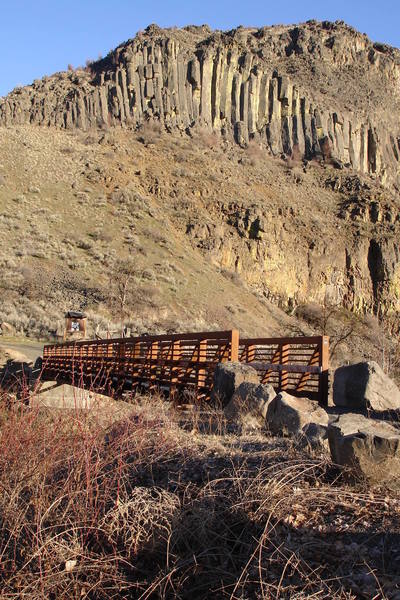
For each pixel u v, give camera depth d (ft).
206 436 21.88
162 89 345.10
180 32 422.82
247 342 38.32
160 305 160.76
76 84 367.45
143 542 14.97
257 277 233.76
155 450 19.30
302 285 241.14
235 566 13.71
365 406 28.89
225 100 355.15
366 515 14.19
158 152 297.12
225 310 180.55
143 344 42.29
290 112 360.07
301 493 15.39
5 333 129.29
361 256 253.44
